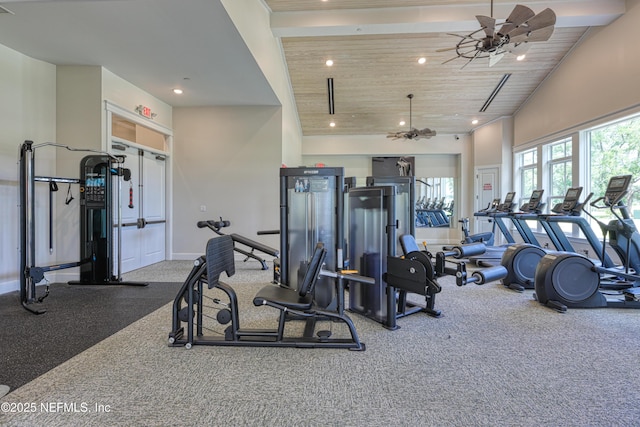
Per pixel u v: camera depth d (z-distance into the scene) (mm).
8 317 2980
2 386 1812
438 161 9477
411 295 3826
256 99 5660
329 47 5895
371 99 7492
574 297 3289
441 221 9477
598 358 2205
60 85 4246
